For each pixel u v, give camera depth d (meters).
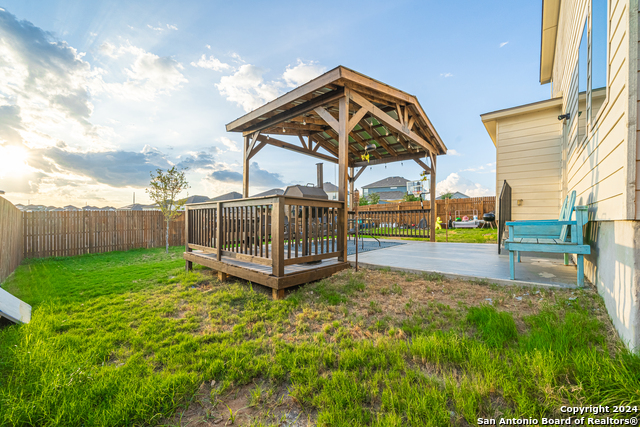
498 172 6.69
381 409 1.31
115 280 4.36
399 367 1.62
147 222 9.64
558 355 1.56
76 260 6.88
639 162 1.63
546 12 6.17
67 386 1.50
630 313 1.60
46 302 3.22
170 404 1.42
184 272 4.79
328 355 1.77
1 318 2.56
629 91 1.68
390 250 5.76
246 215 3.61
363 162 9.58
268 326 2.42
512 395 1.32
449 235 10.15
